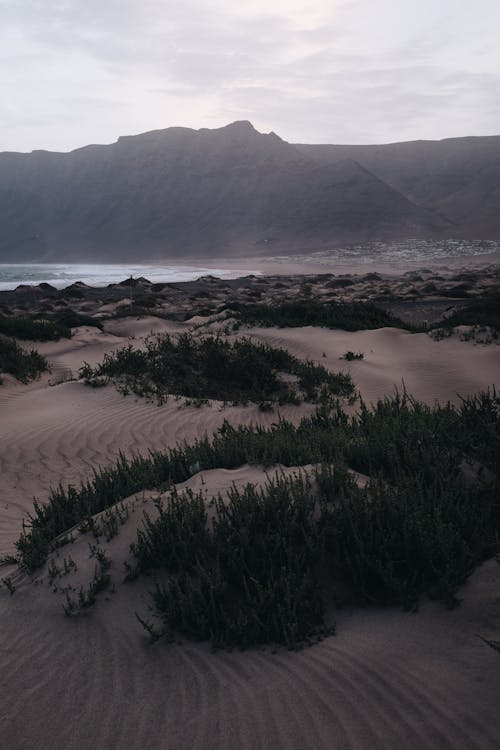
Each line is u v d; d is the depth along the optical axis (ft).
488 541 13.10
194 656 11.53
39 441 33.30
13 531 22.36
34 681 11.21
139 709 10.22
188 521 14.53
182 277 288.30
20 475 28.91
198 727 9.61
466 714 8.77
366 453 19.15
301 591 12.12
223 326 74.23
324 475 15.92
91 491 20.25
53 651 12.06
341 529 13.69
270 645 11.64
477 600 11.35
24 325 75.66
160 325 97.55
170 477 20.07
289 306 80.74
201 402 41.24
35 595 14.11
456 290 148.05
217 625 11.99
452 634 10.70
